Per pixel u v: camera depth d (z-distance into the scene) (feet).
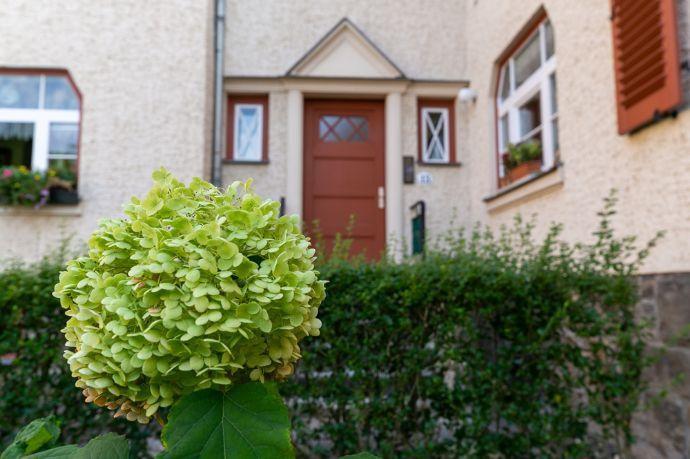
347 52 18.29
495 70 16.63
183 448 2.89
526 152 14.14
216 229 3.22
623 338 7.36
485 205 16.79
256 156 18.26
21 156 16.07
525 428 7.34
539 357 7.34
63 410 7.32
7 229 15.21
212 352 3.14
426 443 7.25
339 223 18.22
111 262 3.34
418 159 18.38
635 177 9.19
